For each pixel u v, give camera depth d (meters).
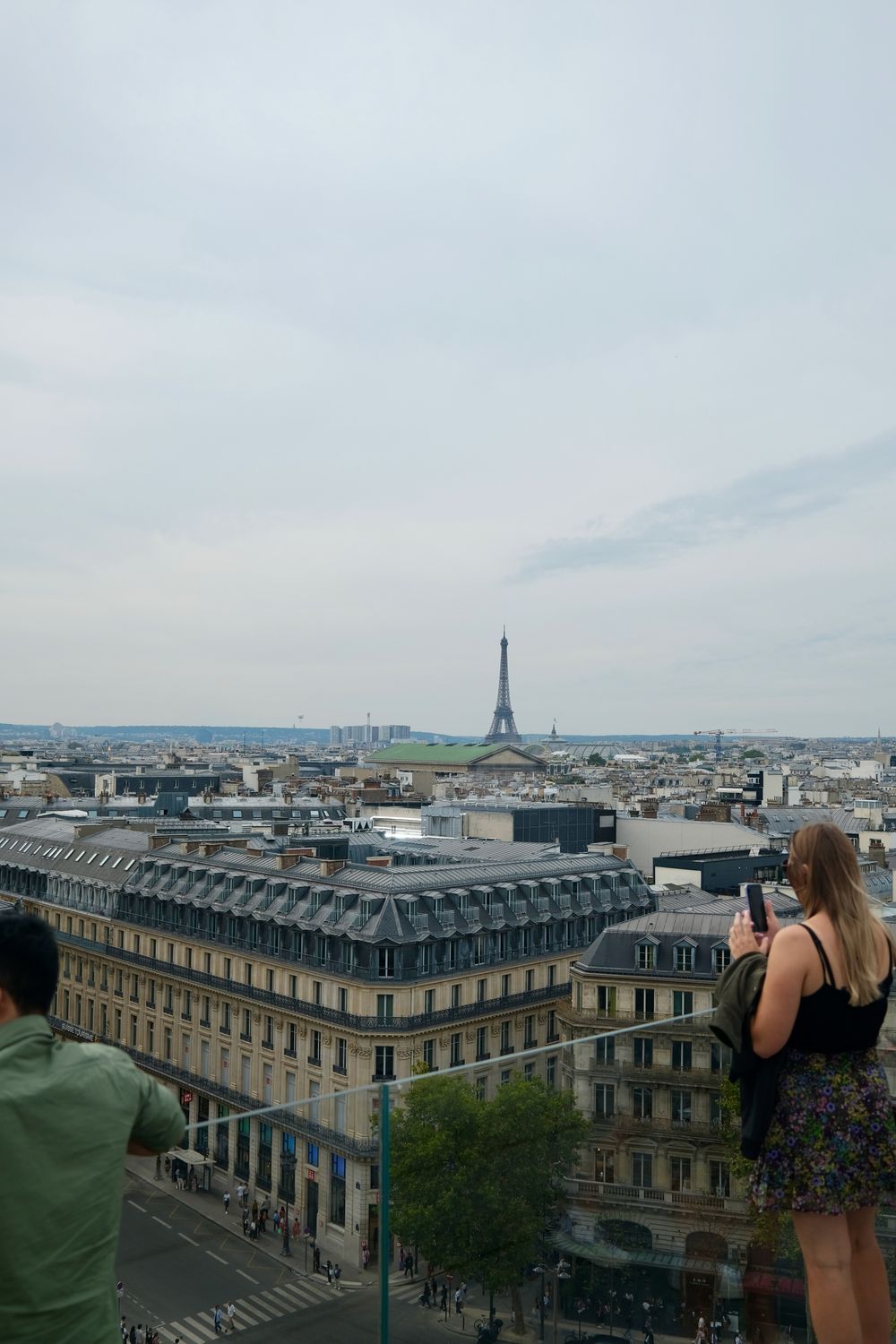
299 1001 125.19
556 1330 19.77
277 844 169.62
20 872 186.38
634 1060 21.09
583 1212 20.31
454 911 127.19
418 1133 19.78
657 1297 20.00
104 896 162.50
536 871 145.50
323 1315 18.47
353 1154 19.58
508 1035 130.75
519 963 132.75
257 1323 17.86
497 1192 20.02
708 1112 20.42
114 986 157.75
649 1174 20.23
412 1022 118.00
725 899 137.75
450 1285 19.44
